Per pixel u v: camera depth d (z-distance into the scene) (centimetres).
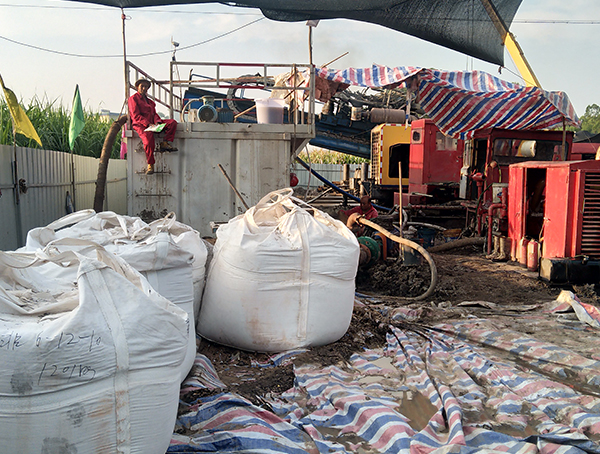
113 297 204
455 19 720
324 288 387
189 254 314
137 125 732
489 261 794
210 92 1320
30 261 250
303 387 336
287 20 729
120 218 365
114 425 198
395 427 274
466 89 811
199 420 280
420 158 1239
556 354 389
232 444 254
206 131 764
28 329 191
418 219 1104
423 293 614
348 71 808
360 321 477
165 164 760
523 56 766
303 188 1969
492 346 427
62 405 188
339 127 1727
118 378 198
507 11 700
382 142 1460
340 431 284
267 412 288
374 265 684
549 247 645
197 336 411
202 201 771
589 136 1355
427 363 384
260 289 375
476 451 242
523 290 623
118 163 1263
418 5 684
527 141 905
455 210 1116
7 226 599
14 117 624
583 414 293
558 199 627
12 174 616
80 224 365
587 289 603
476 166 1003
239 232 384
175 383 216
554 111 937
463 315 516
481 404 317
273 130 779
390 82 798
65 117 1106
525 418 297
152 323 205
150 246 300
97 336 194
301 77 902
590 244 618
